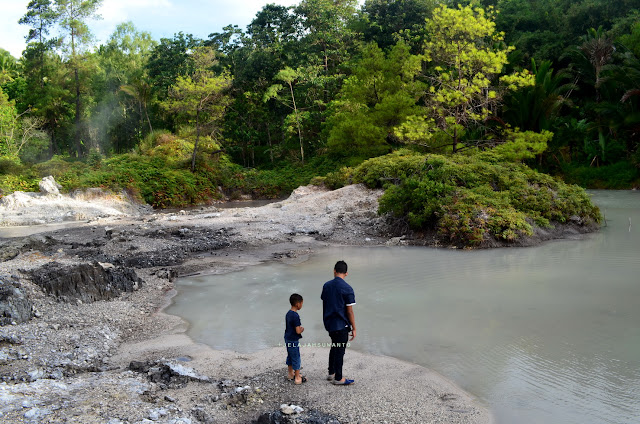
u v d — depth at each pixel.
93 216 25.48
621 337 7.58
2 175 29.44
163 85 45.53
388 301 9.76
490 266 12.52
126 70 57.53
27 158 43.47
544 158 35.19
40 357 7.02
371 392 5.89
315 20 46.28
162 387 5.97
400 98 29.88
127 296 10.48
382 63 32.75
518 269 12.12
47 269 10.03
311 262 13.65
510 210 16.05
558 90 37.94
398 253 14.62
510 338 7.65
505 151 23.61
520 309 9.03
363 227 18.45
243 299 10.25
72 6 47.53
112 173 31.05
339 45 45.75
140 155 37.06
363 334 7.98
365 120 30.95
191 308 9.75
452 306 9.33
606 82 35.56
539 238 15.70
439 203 16.34
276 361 6.97
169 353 7.43
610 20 43.56
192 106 36.50
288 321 6.16
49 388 5.73
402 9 45.09
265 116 44.78
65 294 9.64
